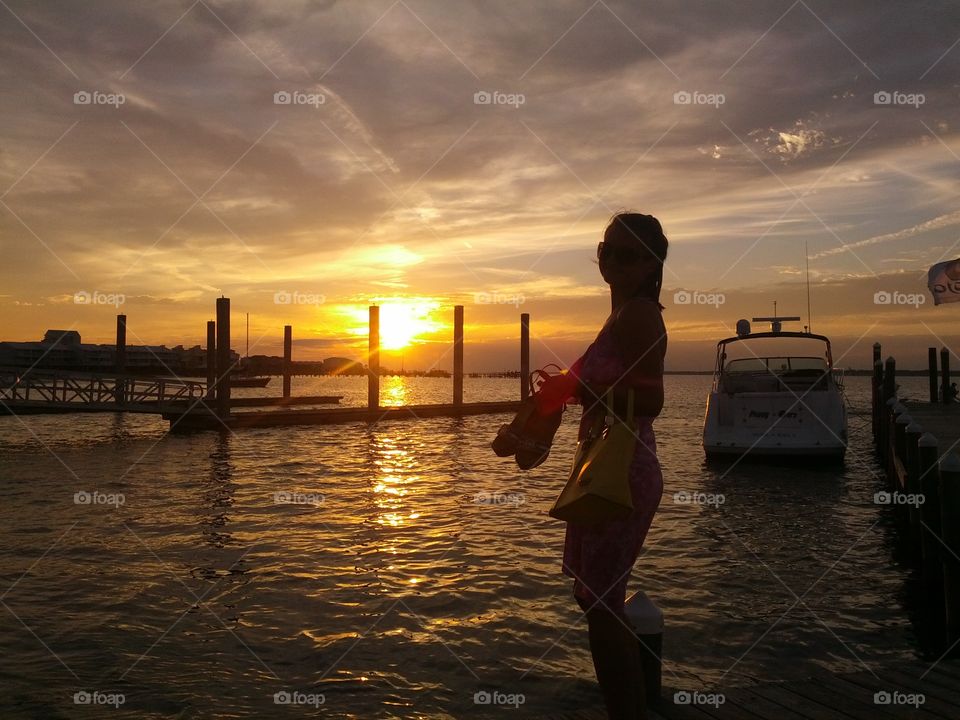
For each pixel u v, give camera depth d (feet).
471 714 15.64
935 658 18.90
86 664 18.31
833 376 55.26
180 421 88.99
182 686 17.04
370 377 104.42
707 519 36.55
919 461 25.73
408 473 54.39
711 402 55.98
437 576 26.09
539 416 8.64
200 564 27.81
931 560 24.76
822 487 46.32
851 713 12.34
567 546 9.00
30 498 43.24
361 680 17.40
